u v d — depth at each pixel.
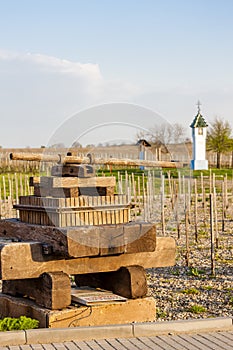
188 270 13.37
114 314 7.78
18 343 6.95
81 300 7.83
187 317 9.10
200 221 23.11
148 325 7.39
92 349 6.73
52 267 7.75
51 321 7.38
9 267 7.47
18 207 8.47
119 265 8.19
